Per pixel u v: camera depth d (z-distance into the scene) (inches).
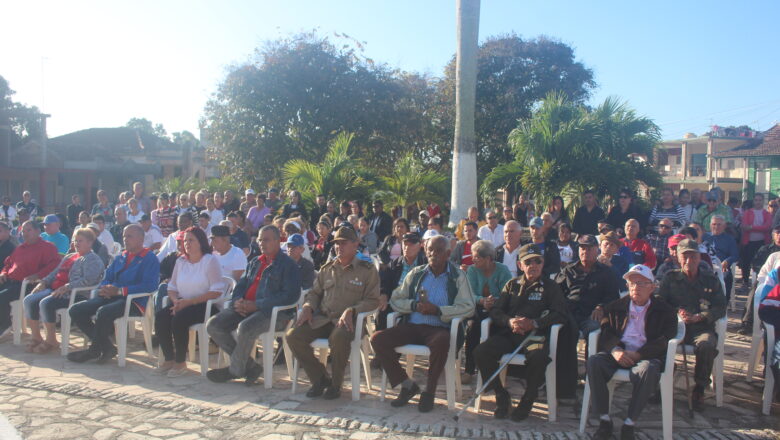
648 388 177.9
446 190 609.3
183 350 245.4
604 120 530.6
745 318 301.3
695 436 181.6
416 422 192.7
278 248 243.6
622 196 422.6
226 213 510.3
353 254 226.2
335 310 225.1
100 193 595.2
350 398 218.1
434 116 1061.8
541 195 510.0
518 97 1073.5
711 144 1471.5
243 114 862.5
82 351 261.0
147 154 1624.0
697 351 204.2
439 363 203.8
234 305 238.1
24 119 1553.9
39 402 209.6
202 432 183.8
